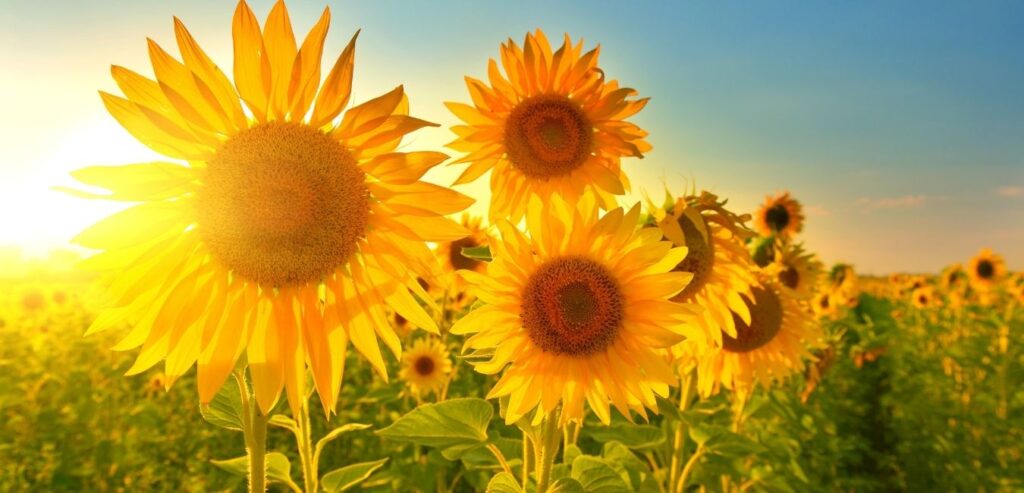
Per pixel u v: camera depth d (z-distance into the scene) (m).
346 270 0.81
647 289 0.91
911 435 2.61
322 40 0.76
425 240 0.81
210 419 0.81
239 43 0.75
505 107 1.12
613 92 1.10
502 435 1.25
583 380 0.90
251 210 0.77
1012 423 2.32
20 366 2.56
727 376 1.38
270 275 0.79
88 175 0.72
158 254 0.76
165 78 0.74
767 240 1.64
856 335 3.17
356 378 2.30
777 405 1.71
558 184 1.11
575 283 0.90
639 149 1.12
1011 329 3.02
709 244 1.12
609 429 1.25
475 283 0.91
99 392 2.32
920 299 4.04
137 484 1.86
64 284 3.80
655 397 0.93
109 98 0.72
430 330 0.82
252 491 0.76
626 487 0.91
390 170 0.79
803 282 1.62
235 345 0.78
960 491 2.26
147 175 0.74
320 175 0.78
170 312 0.76
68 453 1.92
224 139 0.77
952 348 2.89
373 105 0.77
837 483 2.04
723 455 1.21
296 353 0.80
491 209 1.12
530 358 0.91
